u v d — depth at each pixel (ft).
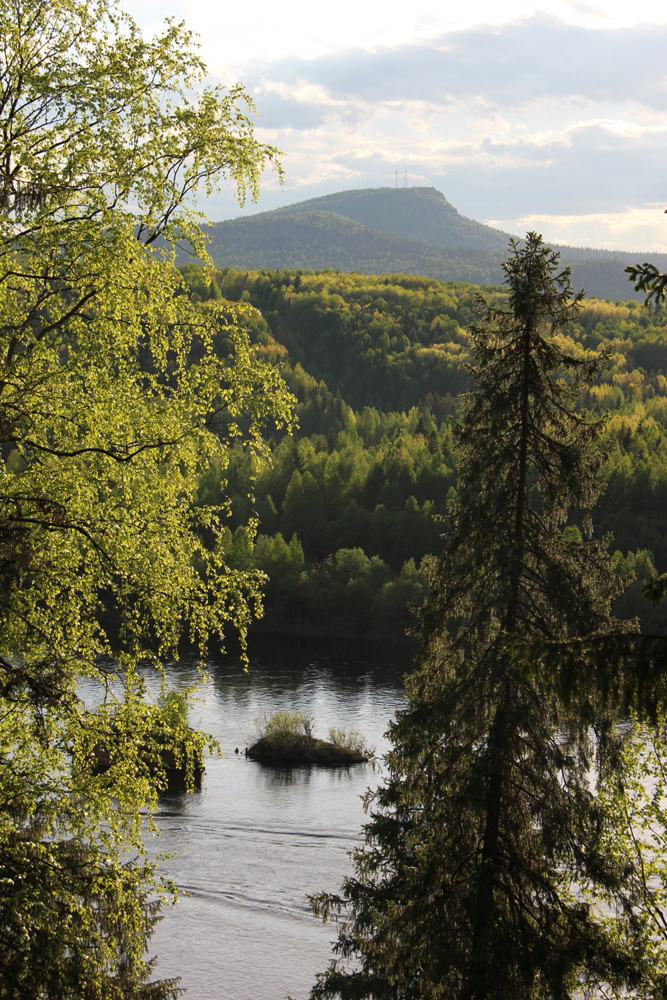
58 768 49.44
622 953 59.72
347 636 346.54
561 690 37.22
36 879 43.06
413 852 75.87
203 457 54.44
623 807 64.44
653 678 35.73
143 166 49.14
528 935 59.11
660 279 33.04
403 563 396.16
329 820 177.78
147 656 52.39
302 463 476.13
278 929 139.13
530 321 63.67
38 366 50.21
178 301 52.90
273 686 264.11
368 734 224.12
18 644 49.47
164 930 138.21
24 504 48.88
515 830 62.80
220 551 55.31
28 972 40.96
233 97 51.52
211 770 203.62
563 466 63.82
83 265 47.24
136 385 53.26
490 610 64.75
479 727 63.67
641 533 370.12
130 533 51.37
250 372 53.72
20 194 46.80
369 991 79.82
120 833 50.24
